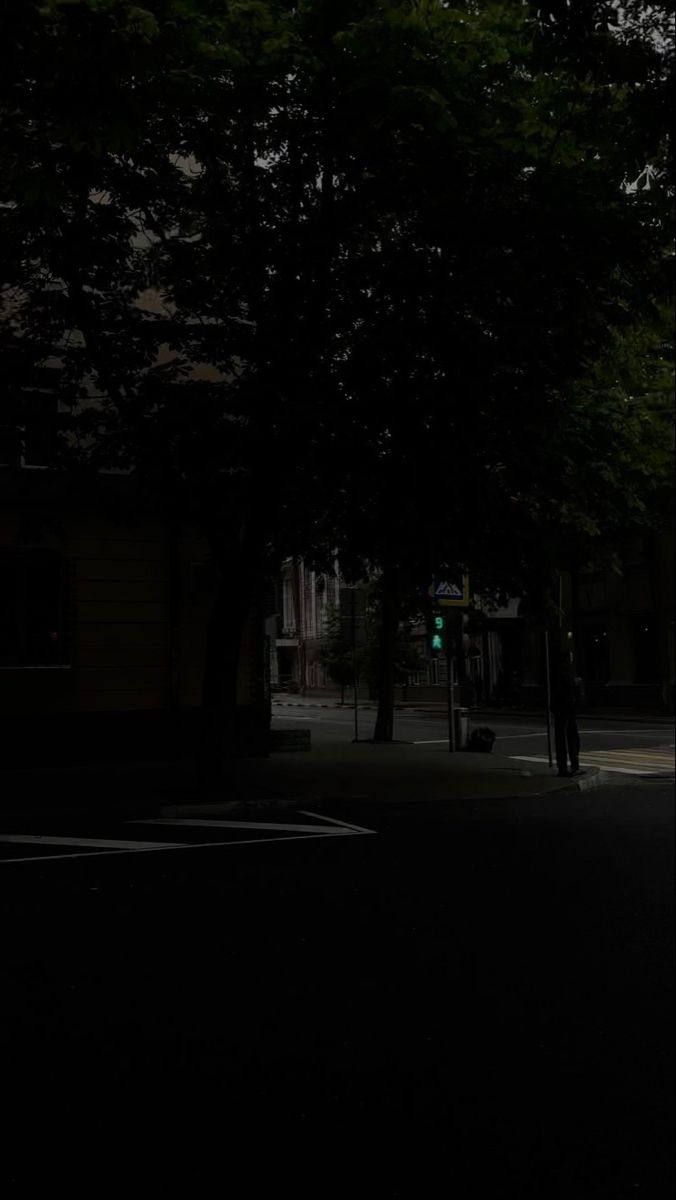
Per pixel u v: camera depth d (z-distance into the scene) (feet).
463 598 59.31
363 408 35.58
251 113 33.88
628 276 36.06
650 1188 10.54
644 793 46.78
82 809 39.68
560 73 20.79
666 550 114.32
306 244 36.68
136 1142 11.52
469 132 33.35
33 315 41.75
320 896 24.63
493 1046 14.62
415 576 45.03
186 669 60.03
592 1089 13.12
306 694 227.40
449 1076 13.52
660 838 33.04
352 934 20.90
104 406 46.93
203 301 40.32
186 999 16.70
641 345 45.57
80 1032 15.14
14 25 17.11
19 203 30.07
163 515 56.85
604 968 18.40
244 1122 12.07
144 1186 10.51
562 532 50.34
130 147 19.95
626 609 119.75
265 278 38.50
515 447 37.73
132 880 26.91
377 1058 14.14
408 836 34.04
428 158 33.45
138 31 18.53
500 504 40.14
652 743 77.15
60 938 20.72
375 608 111.75
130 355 40.60
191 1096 12.83
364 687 191.93
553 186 33.04
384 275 34.55
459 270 34.58
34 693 55.83
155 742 58.75
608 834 34.04
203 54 30.27
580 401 48.62
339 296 36.96
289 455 38.50
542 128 32.37
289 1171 10.87
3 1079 13.37
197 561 60.59
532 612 51.65
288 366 37.40
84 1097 12.78
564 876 26.81
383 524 39.78
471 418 35.32
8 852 31.50
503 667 148.66
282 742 64.13
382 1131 11.85
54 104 19.52
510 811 40.47
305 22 32.83
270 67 32.60
